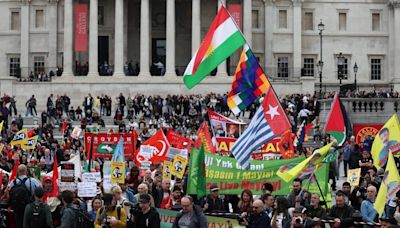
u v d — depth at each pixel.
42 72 116.25
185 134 67.75
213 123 44.03
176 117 83.44
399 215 28.31
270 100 32.75
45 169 47.56
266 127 32.62
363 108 77.81
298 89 107.12
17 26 117.88
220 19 34.78
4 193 34.22
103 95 102.50
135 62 117.81
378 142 35.34
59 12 116.62
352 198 35.69
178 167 37.41
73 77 108.12
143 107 93.69
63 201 29.12
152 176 38.75
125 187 33.81
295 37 116.62
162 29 118.44
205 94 107.06
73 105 107.06
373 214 30.58
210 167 31.97
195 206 27.20
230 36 34.81
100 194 33.66
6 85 106.44
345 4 119.38
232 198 36.19
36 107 106.00
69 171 32.28
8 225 33.28
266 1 116.38
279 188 32.25
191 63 35.12
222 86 107.19
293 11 117.06
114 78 107.94
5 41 117.69
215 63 34.88
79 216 28.19
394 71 118.56
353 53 119.31
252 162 32.22
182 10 118.06
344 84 113.25
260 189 32.16
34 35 116.81
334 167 45.41
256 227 27.72
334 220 27.92
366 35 119.44
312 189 33.59
